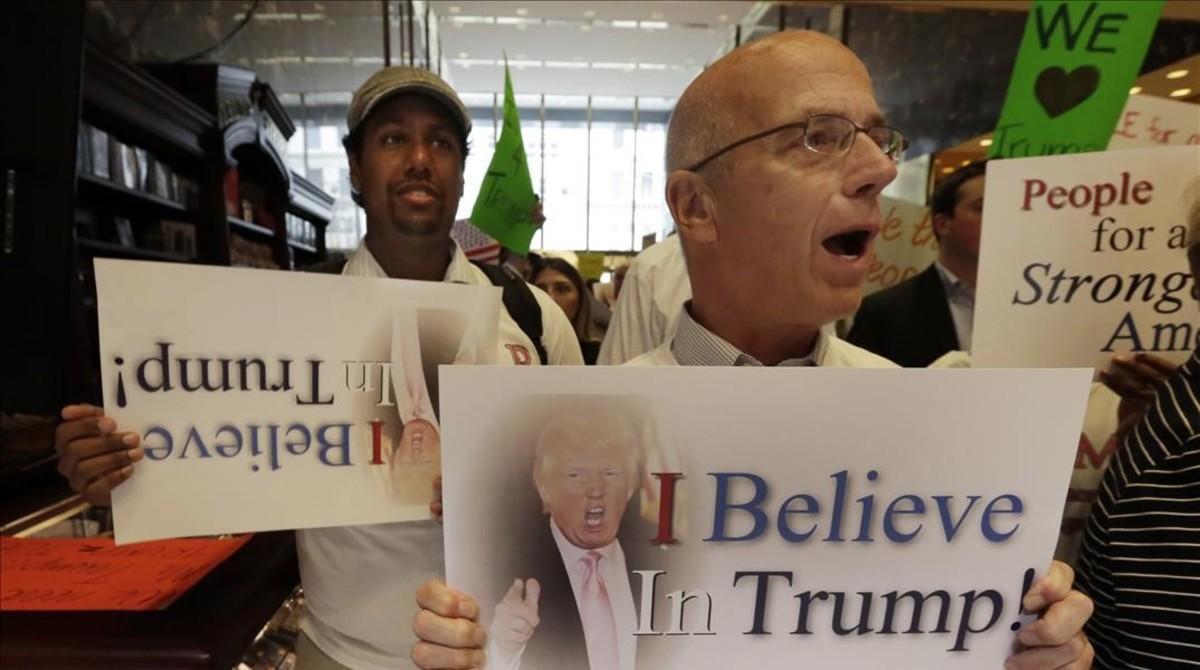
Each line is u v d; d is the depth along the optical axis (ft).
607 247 23.53
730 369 1.69
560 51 18.47
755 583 1.78
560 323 3.67
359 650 2.98
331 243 14.23
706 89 2.09
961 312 5.38
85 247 6.16
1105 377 2.79
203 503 2.34
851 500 1.75
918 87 9.58
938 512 1.76
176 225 7.68
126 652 2.30
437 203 2.98
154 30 8.15
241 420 2.33
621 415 1.70
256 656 2.74
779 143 1.90
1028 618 1.82
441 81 3.07
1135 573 2.37
